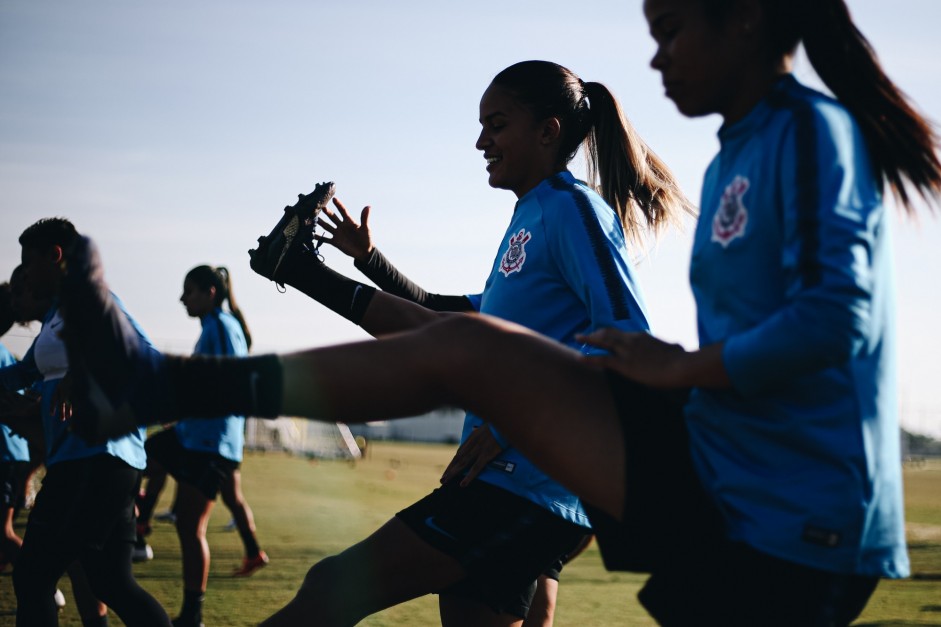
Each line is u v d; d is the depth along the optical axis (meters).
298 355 1.91
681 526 1.84
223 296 6.13
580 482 1.93
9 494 5.60
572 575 6.54
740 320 1.81
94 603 3.84
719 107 1.94
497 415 1.93
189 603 4.63
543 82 3.07
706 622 1.79
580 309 2.79
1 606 4.85
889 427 1.75
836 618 1.74
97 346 1.88
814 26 1.85
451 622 2.71
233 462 4.97
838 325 1.59
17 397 4.05
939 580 6.22
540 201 2.88
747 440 1.76
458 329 1.92
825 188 1.66
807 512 1.67
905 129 1.83
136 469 3.61
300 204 3.01
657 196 3.27
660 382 1.79
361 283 2.99
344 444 25.06
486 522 2.60
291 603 2.45
